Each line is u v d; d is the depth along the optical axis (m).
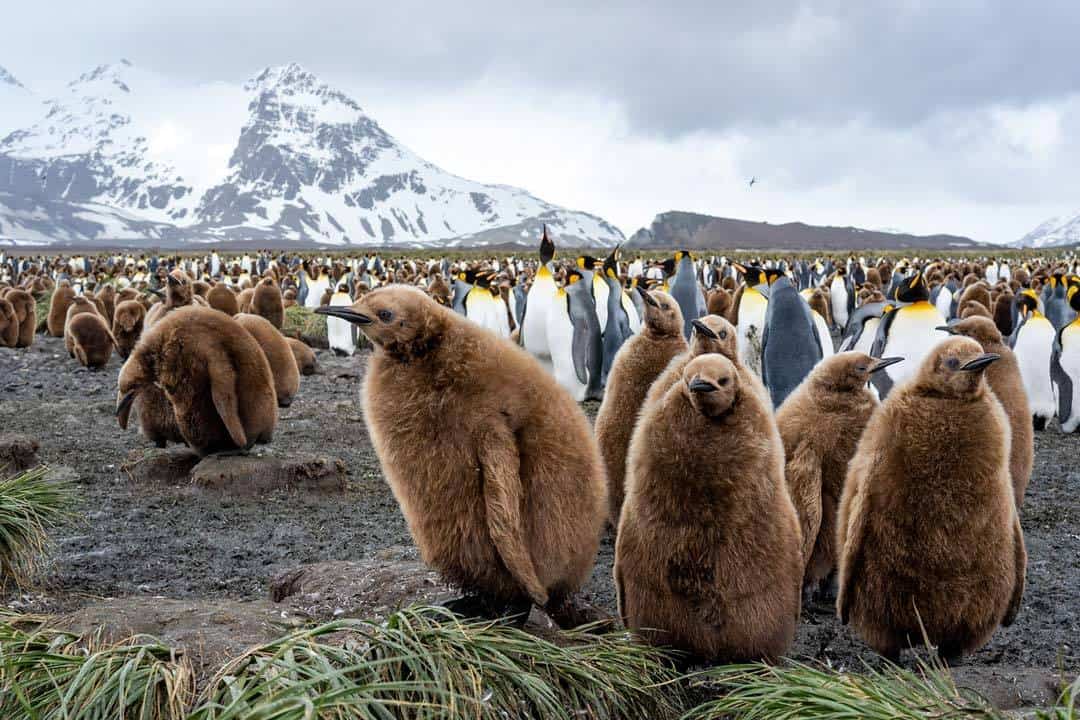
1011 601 5.00
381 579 5.91
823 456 5.91
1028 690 4.86
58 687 3.85
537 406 4.59
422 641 4.10
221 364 8.59
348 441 11.88
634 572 4.61
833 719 3.72
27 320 21.97
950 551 4.72
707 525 4.40
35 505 6.82
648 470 4.50
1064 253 117.12
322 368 18.75
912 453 4.72
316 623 4.66
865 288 30.86
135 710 3.81
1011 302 21.48
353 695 3.60
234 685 3.70
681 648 4.64
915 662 5.49
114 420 12.70
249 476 9.01
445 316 4.62
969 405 4.67
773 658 4.60
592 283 16.69
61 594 6.38
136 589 6.58
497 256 111.62
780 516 4.48
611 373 7.50
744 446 4.37
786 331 11.09
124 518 8.24
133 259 74.50
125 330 18.70
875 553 4.90
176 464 9.41
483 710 3.89
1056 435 13.33
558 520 4.58
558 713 4.02
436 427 4.49
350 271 43.66
